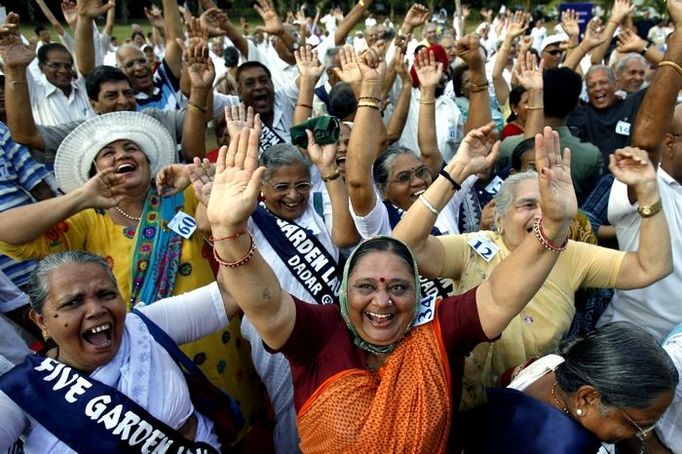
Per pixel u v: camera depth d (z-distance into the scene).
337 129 2.68
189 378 2.16
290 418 2.84
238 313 2.30
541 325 2.41
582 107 5.22
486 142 2.23
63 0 6.54
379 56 2.68
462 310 1.80
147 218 2.71
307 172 2.99
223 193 1.59
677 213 2.74
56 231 2.51
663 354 1.76
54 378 1.85
